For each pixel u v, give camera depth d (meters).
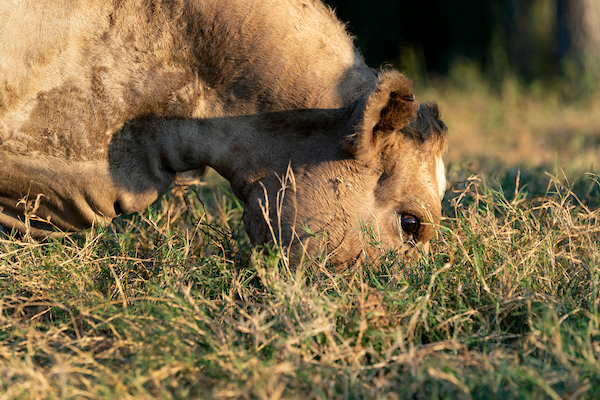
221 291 8.01
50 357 6.20
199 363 6.21
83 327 7.11
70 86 8.26
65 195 8.78
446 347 6.33
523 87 30.47
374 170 8.22
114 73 8.35
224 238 9.64
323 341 6.59
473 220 8.73
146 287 7.93
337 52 8.45
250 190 8.73
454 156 18.42
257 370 5.84
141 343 6.35
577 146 19.47
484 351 6.40
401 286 7.62
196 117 8.55
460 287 7.28
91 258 8.43
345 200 8.20
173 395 5.85
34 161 8.45
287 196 8.35
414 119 7.83
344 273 7.90
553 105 26.94
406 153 8.22
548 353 6.28
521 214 8.98
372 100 7.55
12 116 8.18
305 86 8.25
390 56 42.19
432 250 8.80
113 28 8.29
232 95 8.43
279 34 8.23
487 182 12.07
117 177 8.83
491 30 39.84
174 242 9.12
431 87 33.41
